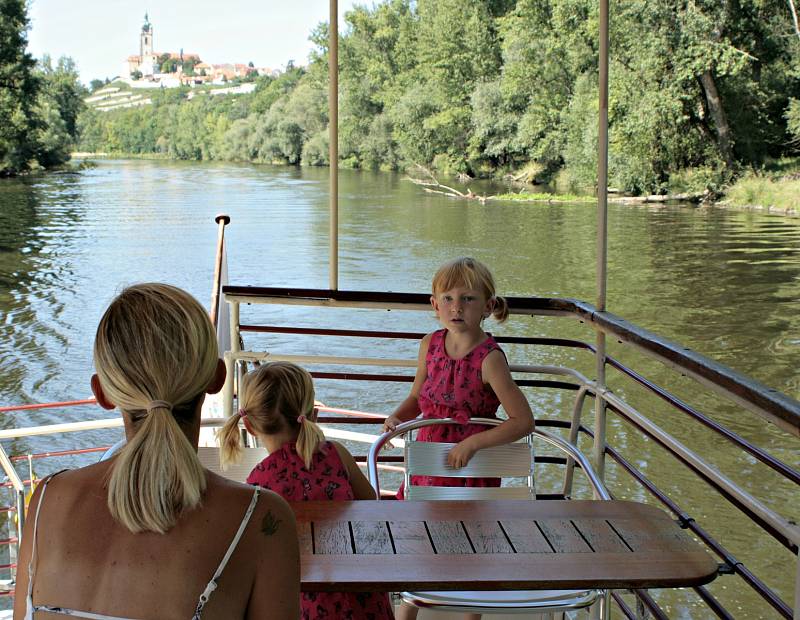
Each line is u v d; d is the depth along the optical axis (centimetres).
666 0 3631
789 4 3538
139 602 109
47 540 113
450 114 5288
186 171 7675
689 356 206
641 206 3919
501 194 4672
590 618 261
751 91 3700
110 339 112
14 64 6291
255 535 113
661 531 179
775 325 1981
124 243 3456
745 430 1259
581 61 4250
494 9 5219
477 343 253
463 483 258
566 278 2503
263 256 3067
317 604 197
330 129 311
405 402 270
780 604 171
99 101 15538
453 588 157
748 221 3434
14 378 1644
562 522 184
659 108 3691
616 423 1288
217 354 118
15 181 6366
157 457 108
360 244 3219
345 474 210
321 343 1855
